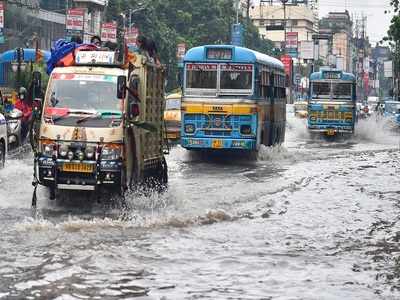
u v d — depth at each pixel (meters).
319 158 31.25
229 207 16.78
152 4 86.44
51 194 15.89
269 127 30.56
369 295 9.53
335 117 44.69
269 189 20.16
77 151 15.52
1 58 41.34
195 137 27.44
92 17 84.12
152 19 80.88
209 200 17.75
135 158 16.59
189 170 25.25
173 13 88.88
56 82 16.39
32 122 15.95
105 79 16.39
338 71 44.56
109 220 14.46
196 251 12.01
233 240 13.03
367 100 140.88
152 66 18.06
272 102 30.92
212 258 11.52
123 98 16.00
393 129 53.34
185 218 15.01
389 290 9.80
